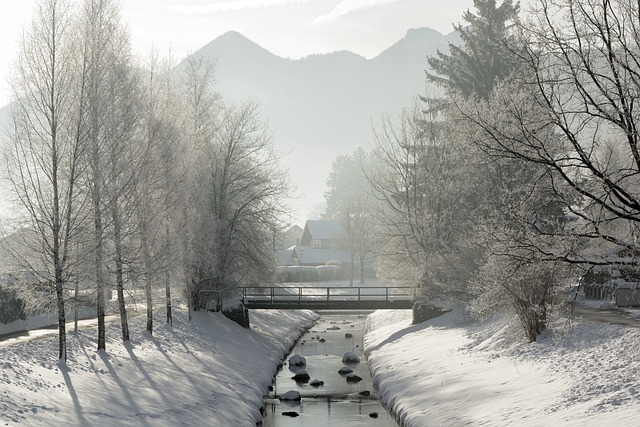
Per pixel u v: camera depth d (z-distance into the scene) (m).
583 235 15.72
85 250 23.14
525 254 16.88
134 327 32.56
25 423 15.29
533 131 15.78
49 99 22.55
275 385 29.92
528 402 17.94
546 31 15.97
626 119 15.03
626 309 28.86
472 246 34.00
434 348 30.59
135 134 28.08
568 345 22.11
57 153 22.52
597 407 15.62
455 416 18.91
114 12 25.47
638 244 15.60
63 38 23.62
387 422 22.44
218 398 23.11
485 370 23.12
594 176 15.60
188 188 33.94
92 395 19.50
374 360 32.91
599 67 15.70
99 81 23.91
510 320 28.08
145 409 19.38
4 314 32.06
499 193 32.53
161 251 28.77
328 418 23.33
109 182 24.45
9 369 19.23
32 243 22.58
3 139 22.08
